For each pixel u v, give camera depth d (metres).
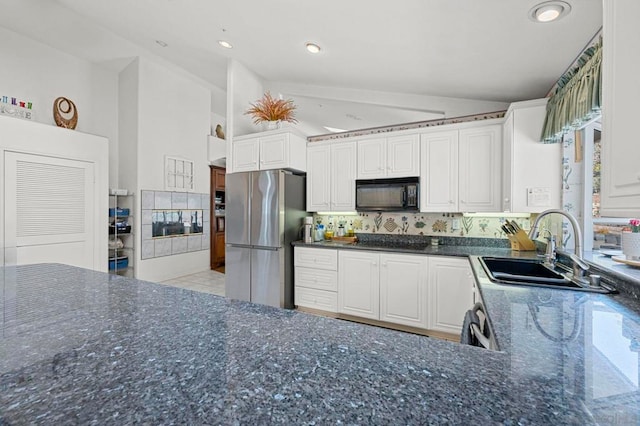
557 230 2.43
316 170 3.67
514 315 1.08
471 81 2.76
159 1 2.91
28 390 0.55
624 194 0.87
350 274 3.16
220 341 0.78
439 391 0.57
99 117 4.85
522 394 0.57
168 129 5.28
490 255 2.53
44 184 3.81
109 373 0.62
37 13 3.61
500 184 2.81
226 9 2.65
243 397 0.54
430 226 3.36
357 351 0.73
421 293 2.83
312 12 2.29
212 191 6.35
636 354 0.76
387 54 2.61
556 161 2.41
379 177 3.31
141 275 4.86
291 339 0.80
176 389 0.56
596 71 1.68
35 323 0.90
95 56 4.61
